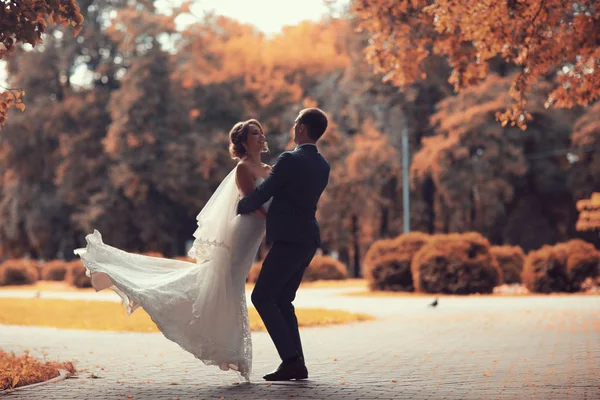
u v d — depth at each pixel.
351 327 14.89
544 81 49.62
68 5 7.65
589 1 11.20
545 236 54.81
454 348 10.72
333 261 41.72
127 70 56.94
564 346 10.68
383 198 53.03
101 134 57.88
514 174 51.72
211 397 6.49
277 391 6.80
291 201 7.48
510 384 7.14
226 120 60.12
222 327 7.39
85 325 15.76
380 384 7.21
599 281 27.72
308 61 62.69
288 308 7.78
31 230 57.31
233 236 7.58
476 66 12.68
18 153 57.53
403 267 29.44
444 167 47.75
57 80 60.72
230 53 61.88
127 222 56.25
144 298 7.17
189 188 56.25
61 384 7.44
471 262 27.83
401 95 52.38
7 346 11.66
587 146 49.28
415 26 12.88
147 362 9.45
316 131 7.75
